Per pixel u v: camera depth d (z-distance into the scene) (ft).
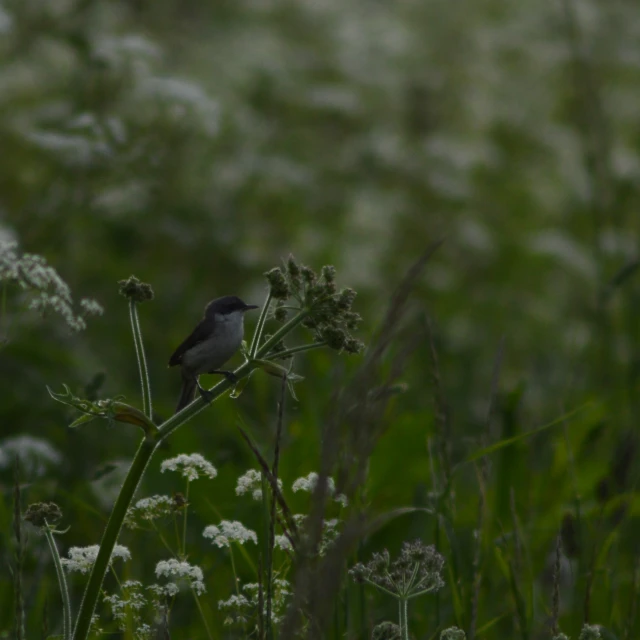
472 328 47.78
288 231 51.24
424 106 63.98
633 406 31.12
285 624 10.15
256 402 29.89
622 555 22.33
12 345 31.40
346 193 55.31
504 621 20.48
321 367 28.91
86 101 40.78
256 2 64.95
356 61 62.85
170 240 46.88
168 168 45.68
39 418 30.45
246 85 56.70
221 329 17.02
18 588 13.03
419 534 22.76
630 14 62.64
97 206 40.70
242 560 19.30
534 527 22.98
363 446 10.36
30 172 42.96
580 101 61.26
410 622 19.31
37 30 47.01
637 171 48.32
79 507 22.99
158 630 13.55
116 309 41.45
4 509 19.72
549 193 60.39
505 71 65.00
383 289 50.08
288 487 22.21
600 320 37.99
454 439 30.22
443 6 66.44
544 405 36.37
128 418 12.93
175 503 15.57
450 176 57.62
